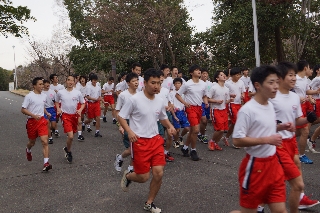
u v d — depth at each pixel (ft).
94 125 40.09
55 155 25.27
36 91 20.92
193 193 16.47
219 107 25.04
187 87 23.00
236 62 56.65
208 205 14.93
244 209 10.36
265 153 9.98
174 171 20.31
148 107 14.21
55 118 32.48
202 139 28.81
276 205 10.03
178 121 25.40
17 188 17.89
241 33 49.26
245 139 9.76
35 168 21.71
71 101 23.76
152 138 14.26
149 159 14.14
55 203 15.66
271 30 47.32
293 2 47.11
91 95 33.04
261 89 9.97
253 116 9.99
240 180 10.45
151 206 14.29
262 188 9.97
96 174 20.16
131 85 19.57
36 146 28.84
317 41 54.13
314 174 18.71
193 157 22.72
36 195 16.78
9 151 26.89
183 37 60.18
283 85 12.94
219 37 57.11
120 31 58.29
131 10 57.47
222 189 16.89
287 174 11.91
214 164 21.67
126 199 15.90
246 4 48.80
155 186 14.23
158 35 56.03
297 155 13.47
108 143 29.50
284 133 12.86
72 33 72.74
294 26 46.60
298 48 52.29
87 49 72.18
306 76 20.54
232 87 27.68
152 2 55.01
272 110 10.37
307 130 20.38
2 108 62.90
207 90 24.06
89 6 66.69
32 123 20.74
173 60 57.41
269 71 9.84
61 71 91.56
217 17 56.59
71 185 18.19
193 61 63.62
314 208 14.19
